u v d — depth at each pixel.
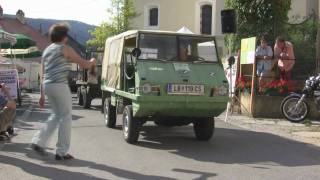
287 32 22.52
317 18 26.94
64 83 9.04
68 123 9.24
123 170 8.68
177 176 8.34
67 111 9.21
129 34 12.20
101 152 10.25
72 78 27.92
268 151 10.87
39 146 9.16
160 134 12.99
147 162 9.41
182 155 10.19
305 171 8.95
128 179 8.06
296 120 15.95
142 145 11.25
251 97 17.34
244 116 17.59
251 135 13.20
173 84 10.93
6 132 11.74
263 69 17.59
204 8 36.97
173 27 37.88
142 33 11.75
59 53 8.95
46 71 9.05
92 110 20.48
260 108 17.27
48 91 9.02
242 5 21.83
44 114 17.91
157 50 11.73
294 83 17.45
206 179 8.17
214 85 11.16
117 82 12.84
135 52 11.35
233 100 18.44
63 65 8.99
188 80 11.08
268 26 21.78
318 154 10.63
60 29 9.10
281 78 17.64
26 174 8.24
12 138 11.88
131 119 11.29
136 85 10.98
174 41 11.90
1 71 18.58
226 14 15.76
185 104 11.00
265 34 21.70
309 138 12.80
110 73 13.84
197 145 11.45
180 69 11.33
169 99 10.90
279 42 17.84
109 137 12.28
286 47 17.80
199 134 11.99
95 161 9.34
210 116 11.47
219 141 12.09
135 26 39.28
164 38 11.87
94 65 9.15
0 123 11.47
